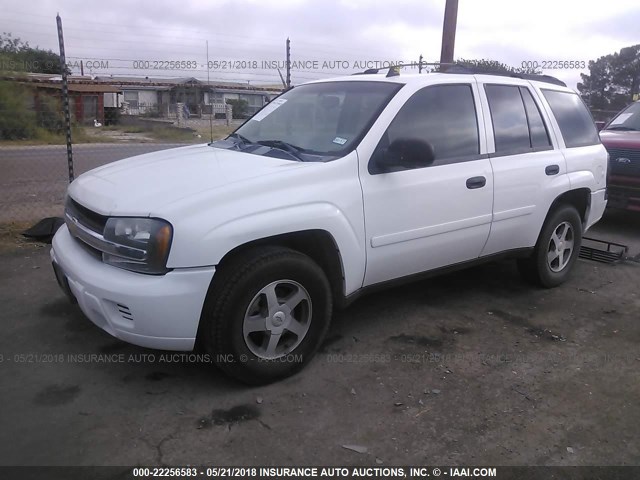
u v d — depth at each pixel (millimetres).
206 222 3018
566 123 5262
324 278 3498
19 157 13594
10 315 4266
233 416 3104
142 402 3213
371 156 3699
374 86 4164
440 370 3670
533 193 4691
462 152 4238
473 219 4273
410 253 3967
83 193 3502
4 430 2922
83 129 19250
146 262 3008
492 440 2969
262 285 3217
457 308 4715
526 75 5141
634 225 8273
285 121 4305
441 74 4352
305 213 3340
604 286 5402
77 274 3242
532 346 4062
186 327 3076
